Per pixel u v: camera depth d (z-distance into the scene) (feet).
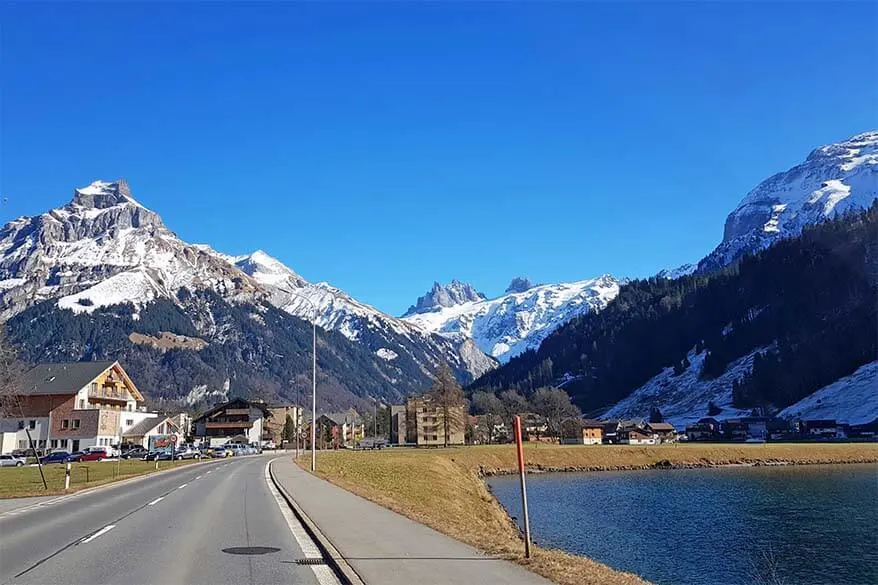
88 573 41.29
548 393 629.92
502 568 41.70
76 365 338.75
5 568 42.80
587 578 39.32
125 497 96.99
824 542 118.42
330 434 522.06
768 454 343.67
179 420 493.77
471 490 179.52
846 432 496.23
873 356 602.44
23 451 289.33
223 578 40.16
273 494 101.04
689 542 117.60
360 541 52.47
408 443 515.09
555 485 228.43
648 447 367.04
